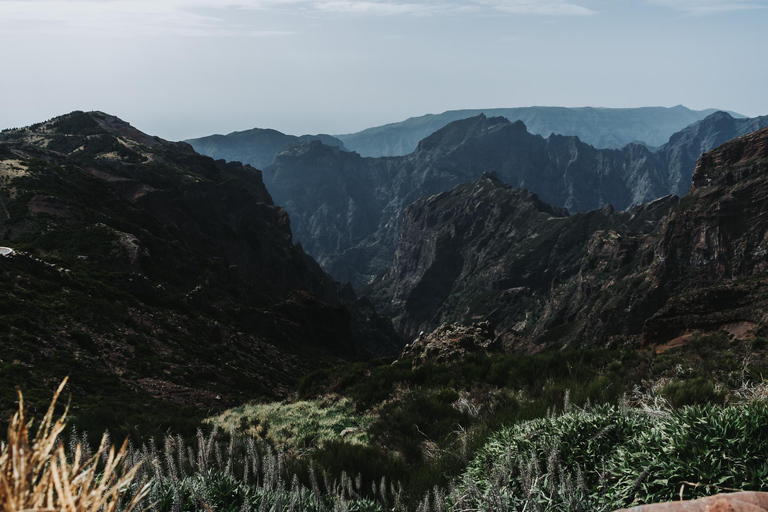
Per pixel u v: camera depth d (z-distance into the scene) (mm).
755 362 12641
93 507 1261
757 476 3670
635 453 4254
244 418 16578
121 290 49844
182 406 29234
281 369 56188
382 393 16625
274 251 171000
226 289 84062
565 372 14531
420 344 22422
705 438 4016
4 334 29531
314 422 15328
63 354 30031
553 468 4105
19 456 1182
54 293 39562
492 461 5402
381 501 6473
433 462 8484
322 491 7059
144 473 4309
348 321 105875
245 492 4551
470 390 14648
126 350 35844
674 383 9820
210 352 44938
